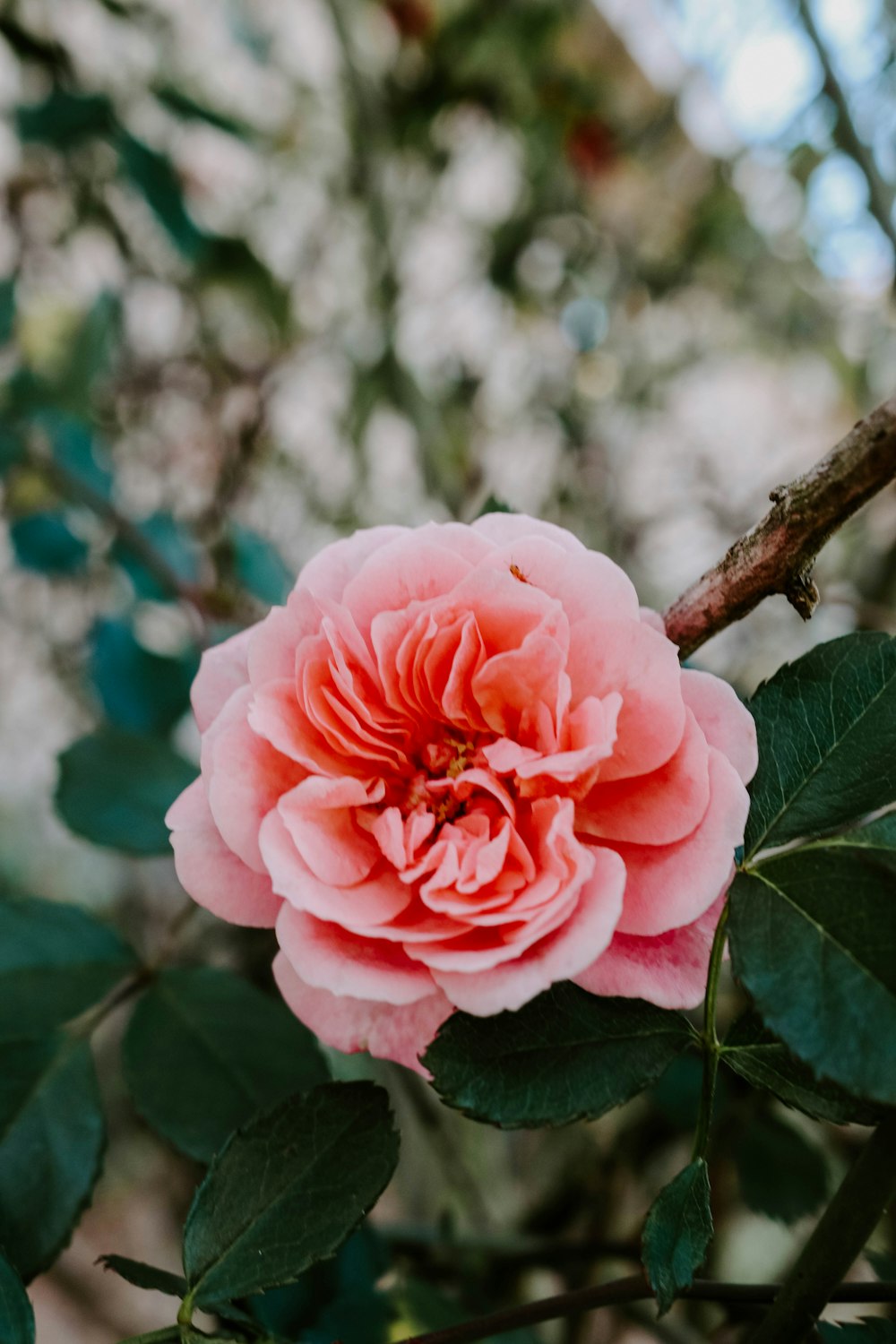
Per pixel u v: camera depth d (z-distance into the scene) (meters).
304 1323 0.24
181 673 0.38
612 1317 0.39
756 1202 0.30
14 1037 0.25
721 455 0.58
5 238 0.52
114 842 0.29
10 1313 0.19
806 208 0.51
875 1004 0.16
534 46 0.54
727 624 0.19
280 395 0.57
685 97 0.56
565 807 0.18
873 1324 0.19
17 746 0.61
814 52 0.38
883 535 0.47
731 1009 0.36
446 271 0.61
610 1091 0.17
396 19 0.53
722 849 0.18
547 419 0.59
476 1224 0.39
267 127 0.56
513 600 0.19
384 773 0.20
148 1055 0.25
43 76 0.48
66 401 0.45
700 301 0.62
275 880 0.18
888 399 0.17
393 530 0.21
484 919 0.17
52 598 0.53
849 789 0.19
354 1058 0.36
